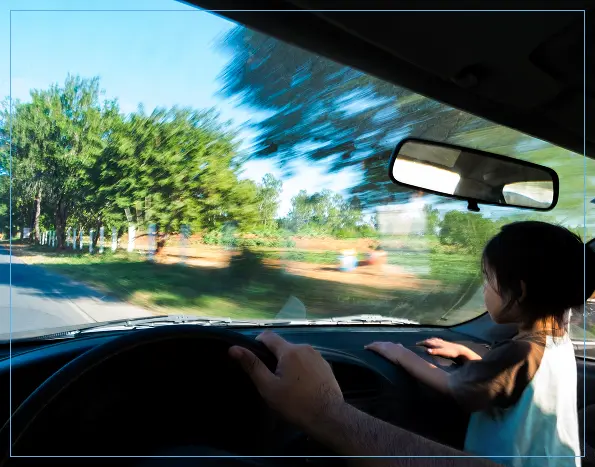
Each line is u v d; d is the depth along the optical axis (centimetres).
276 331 227
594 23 126
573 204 247
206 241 1492
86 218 1789
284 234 1274
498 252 163
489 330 235
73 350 163
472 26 125
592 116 182
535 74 152
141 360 122
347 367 182
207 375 129
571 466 148
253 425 132
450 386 170
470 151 245
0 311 357
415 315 344
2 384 146
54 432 117
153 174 1702
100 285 954
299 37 129
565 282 154
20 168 1677
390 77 152
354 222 1100
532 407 153
